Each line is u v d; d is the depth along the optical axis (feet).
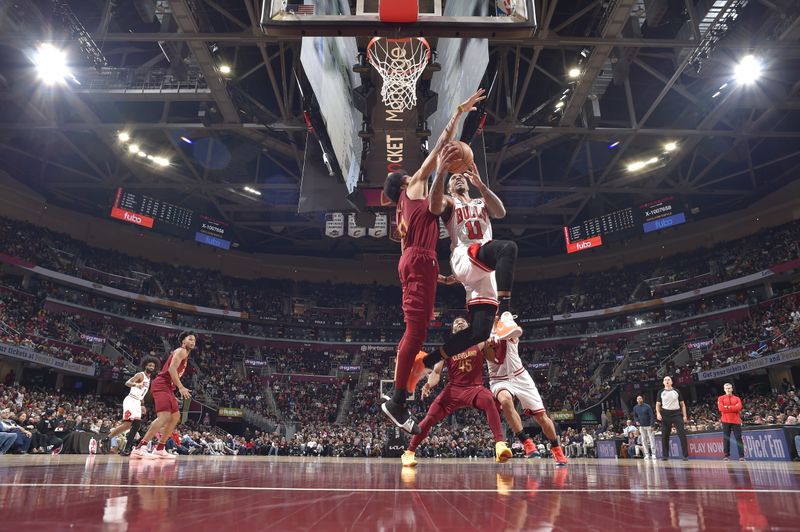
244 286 145.38
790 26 66.54
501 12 17.04
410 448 18.76
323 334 141.28
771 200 113.50
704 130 90.63
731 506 5.30
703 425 56.44
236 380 120.37
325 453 88.74
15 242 103.65
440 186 11.22
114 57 89.04
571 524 4.02
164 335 123.95
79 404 87.86
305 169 65.98
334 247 154.51
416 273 11.55
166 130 93.20
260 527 3.72
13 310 94.84
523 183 112.78
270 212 135.13
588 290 139.44
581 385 120.47
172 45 75.00
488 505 5.43
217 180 118.83
